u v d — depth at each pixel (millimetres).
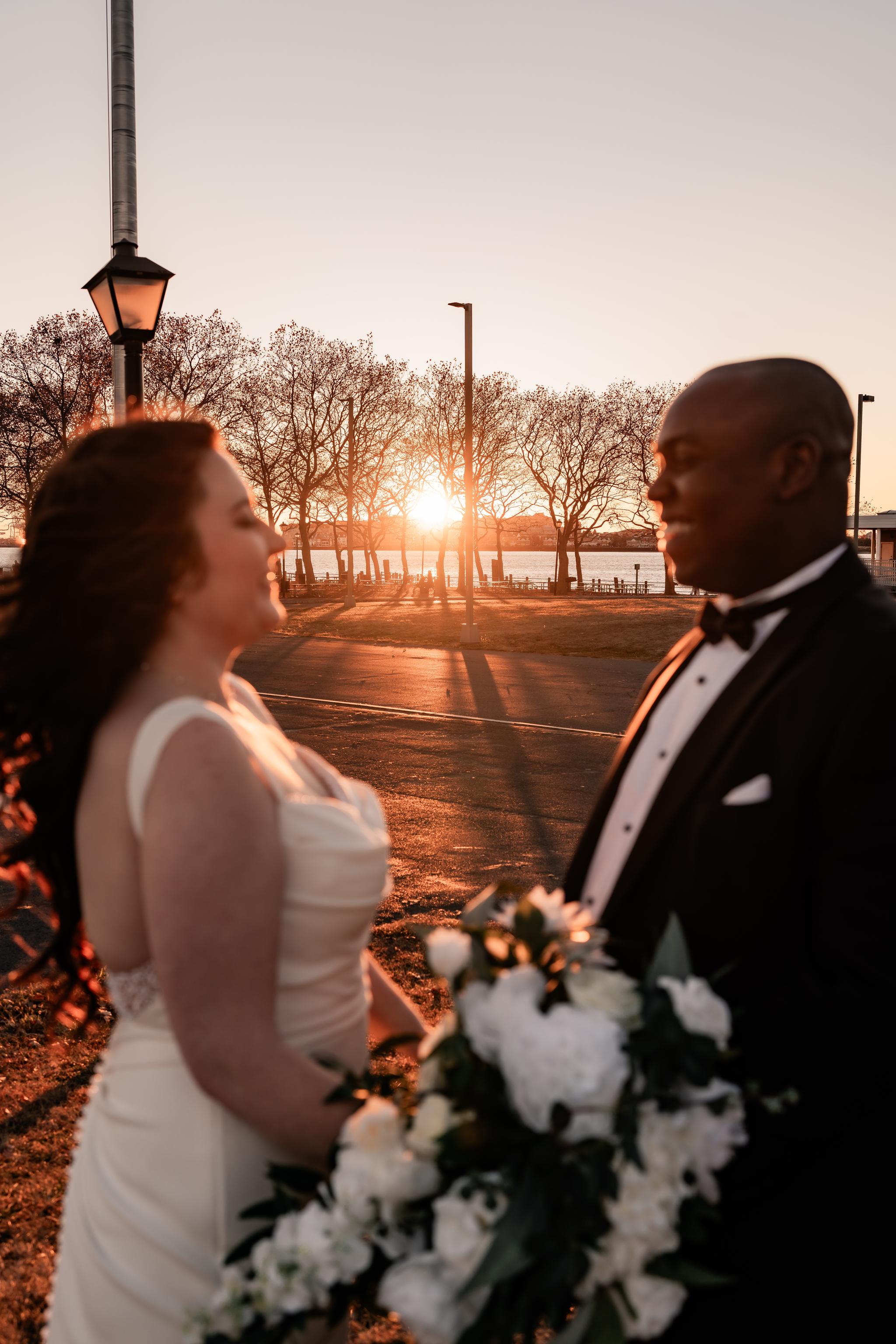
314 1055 1319
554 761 9352
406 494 58531
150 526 1290
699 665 1541
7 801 1479
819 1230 1324
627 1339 1252
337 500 55562
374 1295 1225
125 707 1289
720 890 1335
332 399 47281
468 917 1324
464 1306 1120
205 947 1153
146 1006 1323
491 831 6926
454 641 23172
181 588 1339
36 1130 3211
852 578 1407
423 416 55594
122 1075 1349
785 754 1304
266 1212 1245
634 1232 1069
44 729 1337
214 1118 1292
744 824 1316
